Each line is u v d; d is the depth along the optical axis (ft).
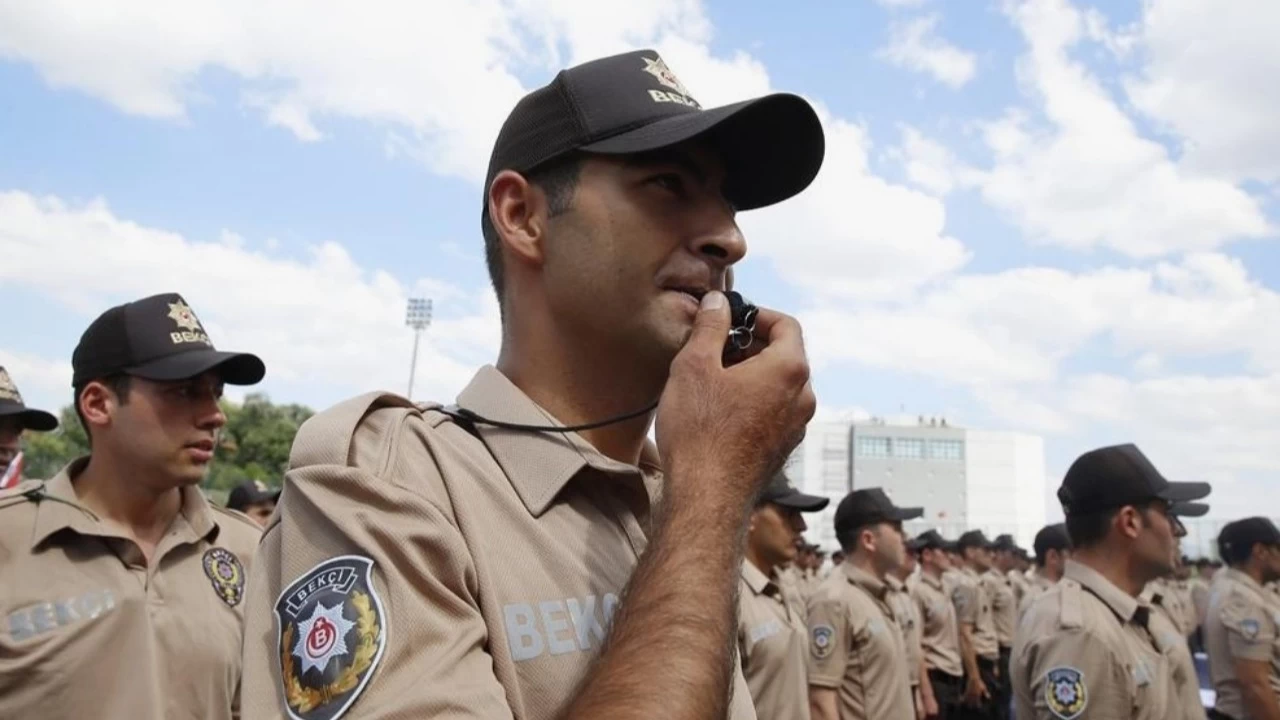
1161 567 13.32
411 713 2.87
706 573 3.18
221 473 102.27
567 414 4.30
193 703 9.65
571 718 2.80
